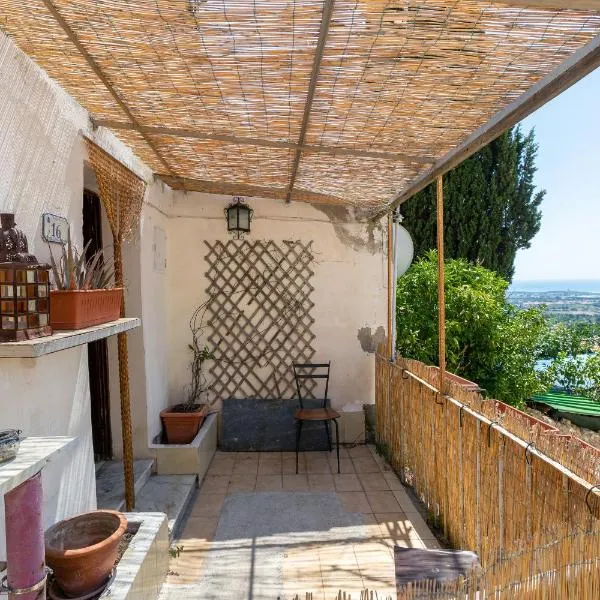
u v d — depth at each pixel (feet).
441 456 9.89
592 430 17.88
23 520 4.33
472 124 7.73
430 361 18.43
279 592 8.19
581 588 4.20
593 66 5.12
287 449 15.64
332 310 16.35
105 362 12.76
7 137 6.04
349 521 10.71
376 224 16.38
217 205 15.93
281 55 5.87
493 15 4.78
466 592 5.28
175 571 8.79
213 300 15.99
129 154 10.89
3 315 5.16
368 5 4.73
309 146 9.15
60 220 7.54
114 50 6.04
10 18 5.44
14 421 6.01
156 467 12.76
